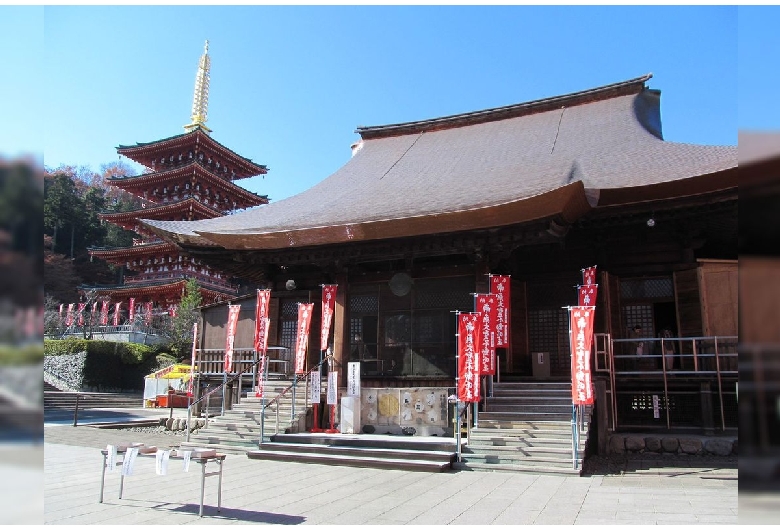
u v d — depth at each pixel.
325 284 21.09
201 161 57.25
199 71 59.56
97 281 66.75
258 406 18.52
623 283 18.62
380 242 18.83
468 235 17.50
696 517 8.54
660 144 20.64
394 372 19.20
